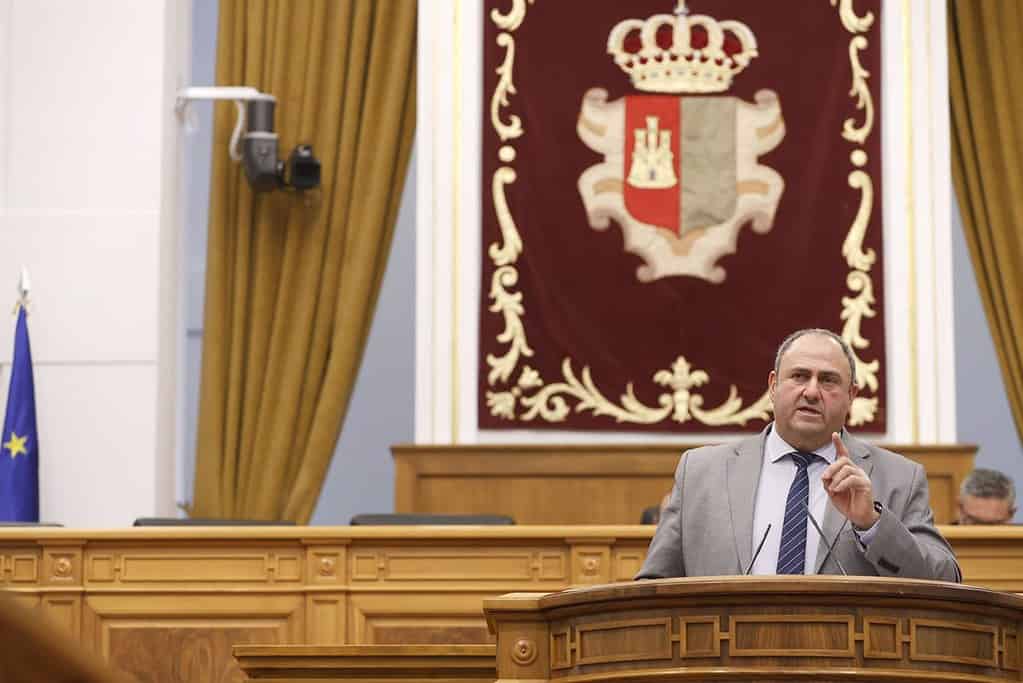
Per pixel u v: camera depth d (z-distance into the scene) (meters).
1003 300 24.88
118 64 24.30
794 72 25.41
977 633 8.08
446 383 24.92
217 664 16.06
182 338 25.12
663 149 25.28
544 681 8.47
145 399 23.66
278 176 24.11
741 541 10.10
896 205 25.16
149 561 16.22
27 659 2.06
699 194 25.19
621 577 16.03
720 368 24.88
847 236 25.08
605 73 25.42
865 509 8.81
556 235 25.17
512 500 23.73
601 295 25.06
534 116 25.36
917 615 7.90
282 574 16.17
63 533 16.14
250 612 16.11
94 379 23.70
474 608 16.06
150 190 24.11
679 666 7.90
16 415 22.14
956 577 9.48
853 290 25.02
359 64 25.14
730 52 25.45
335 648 11.61
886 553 8.90
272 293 24.73
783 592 7.80
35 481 22.06
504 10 25.52
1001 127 25.08
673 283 25.05
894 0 25.48
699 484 10.48
